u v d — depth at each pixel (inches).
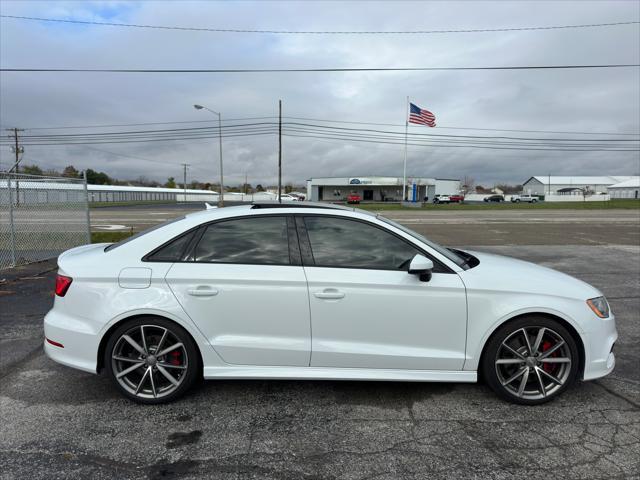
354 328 123.9
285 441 109.3
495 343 124.6
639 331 194.2
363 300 122.6
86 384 140.9
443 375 125.5
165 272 123.7
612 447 106.1
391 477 95.2
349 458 102.2
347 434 112.4
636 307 234.2
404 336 124.3
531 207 1815.9
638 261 390.9
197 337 123.6
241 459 101.7
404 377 125.0
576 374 127.7
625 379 144.9
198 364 128.6
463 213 1363.2
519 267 137.6
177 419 119.5
